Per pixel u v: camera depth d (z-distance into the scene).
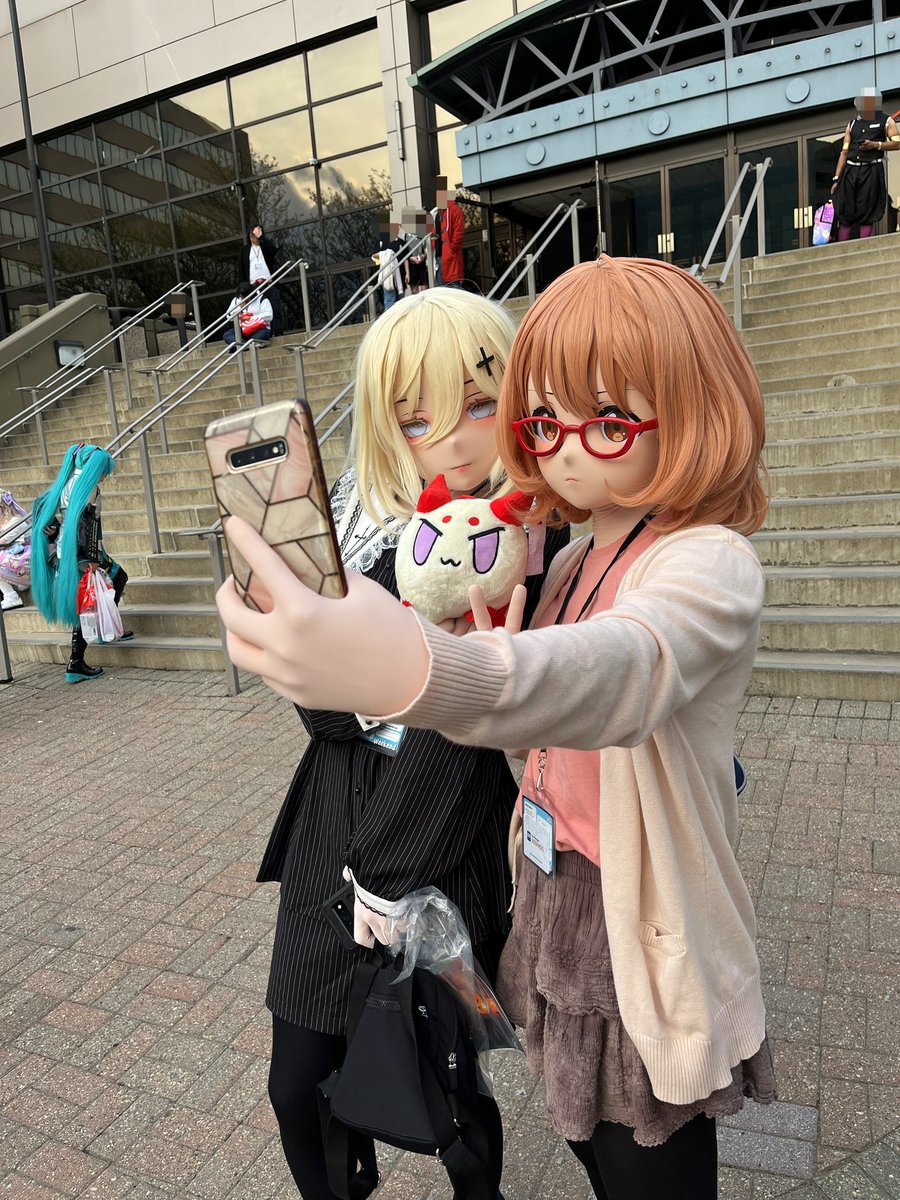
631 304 1.01
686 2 12.00
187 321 17.44
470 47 12.56
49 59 17.69
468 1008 1.38
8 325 19.67
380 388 1.39
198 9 16.12
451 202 9.80
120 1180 2.09
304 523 0.73
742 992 1.16
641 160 12.59
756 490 1.16
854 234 9.99
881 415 5.89
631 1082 1.13
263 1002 2.70
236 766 4.52
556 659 0.81
